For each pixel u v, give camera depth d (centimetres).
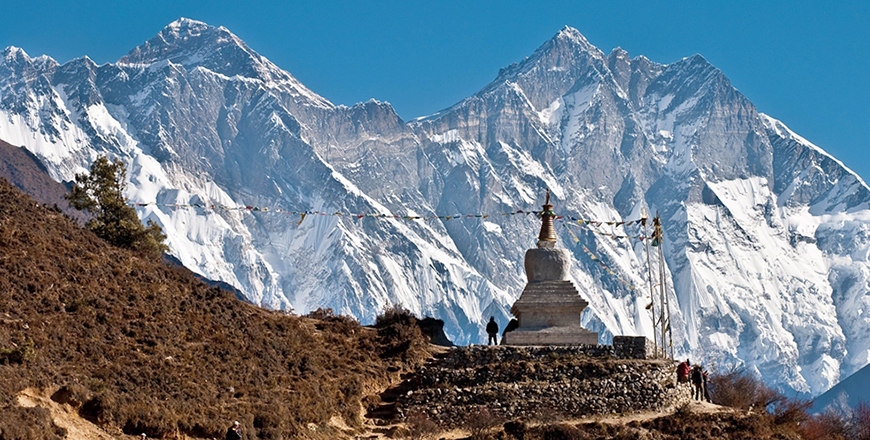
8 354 4422
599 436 5275
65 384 4409
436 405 5556
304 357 5734
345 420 5347
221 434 4572
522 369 5841
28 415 4028
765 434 5553
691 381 6353
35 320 4838
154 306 5541
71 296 5241
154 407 4534
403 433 5294
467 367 5962
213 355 5300
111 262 5859
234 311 5922
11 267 5206
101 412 4356
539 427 5338
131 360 4909
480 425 5378
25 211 5984
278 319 6169
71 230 6078
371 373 5884
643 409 5772
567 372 5866
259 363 5450
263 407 4934
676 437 5338
